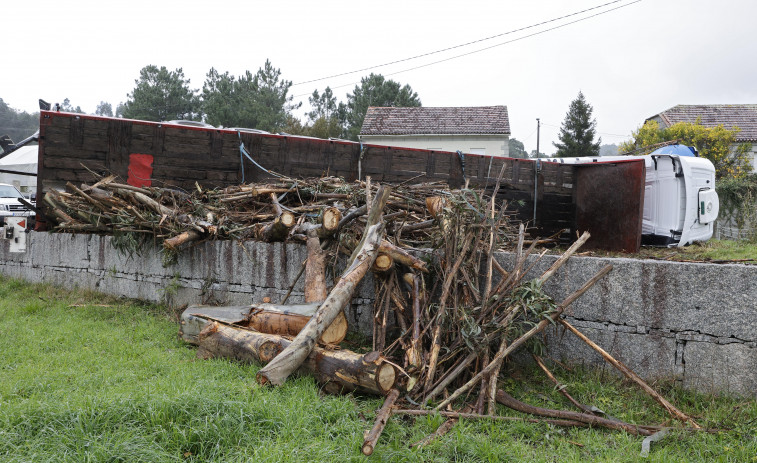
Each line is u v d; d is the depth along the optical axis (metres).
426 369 4.92
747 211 19.38
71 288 10.19
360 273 5.39
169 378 4.97
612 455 3.87
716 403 4.74
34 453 3.32
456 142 32.97
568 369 5.55
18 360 5.73
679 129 35.25
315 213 8.23
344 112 53.88
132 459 3.32
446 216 5.77
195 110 46.97
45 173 10.41
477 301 5.34
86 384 4.79
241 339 5.54
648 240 13.69
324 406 4.21
